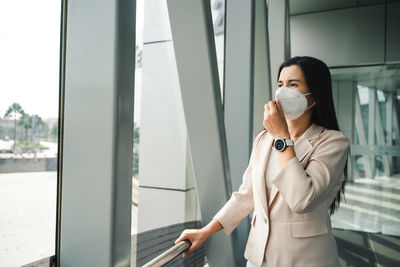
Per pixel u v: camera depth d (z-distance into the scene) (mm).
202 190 1872
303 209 1033
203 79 1645
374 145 5070
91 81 874
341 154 1117
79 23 882
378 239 4109
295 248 1115
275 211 1168
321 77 1224
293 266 1118
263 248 1180
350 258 3492
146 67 1669
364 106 5152
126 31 874
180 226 2021
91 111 874
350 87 5238
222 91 2473
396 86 4949
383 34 4969
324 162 1087
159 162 1793
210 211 1884
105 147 862
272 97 3945
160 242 1822
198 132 1758
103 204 873
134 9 906
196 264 2162
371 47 5031
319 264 1101
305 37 5387
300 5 5109
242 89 2307
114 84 849
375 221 4645
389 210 4910
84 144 884
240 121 2322
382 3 4965
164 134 1834
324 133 1188
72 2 889
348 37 5152
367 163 5102
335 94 5312
